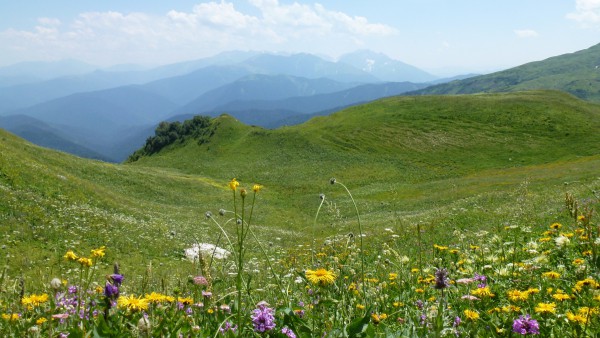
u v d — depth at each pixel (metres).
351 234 4.61
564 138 85.62
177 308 3.29
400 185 70.12
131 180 54.72
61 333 2.91
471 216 21.61
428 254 7.77
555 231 8.30
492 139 89.12
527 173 60.28
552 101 102.00
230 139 108.44
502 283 5.01
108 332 2.50
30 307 3.47
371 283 5.25
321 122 107.94
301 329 2.79
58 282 3.09
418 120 100.56
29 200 23.39
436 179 74.56
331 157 88.12
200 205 52.62
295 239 27.72
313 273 3.09
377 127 98.81
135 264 18.27
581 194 20.45
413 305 4.21
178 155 106.94
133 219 29.05
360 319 2.68
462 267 5.81
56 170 35.50
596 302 3.65
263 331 2.67
